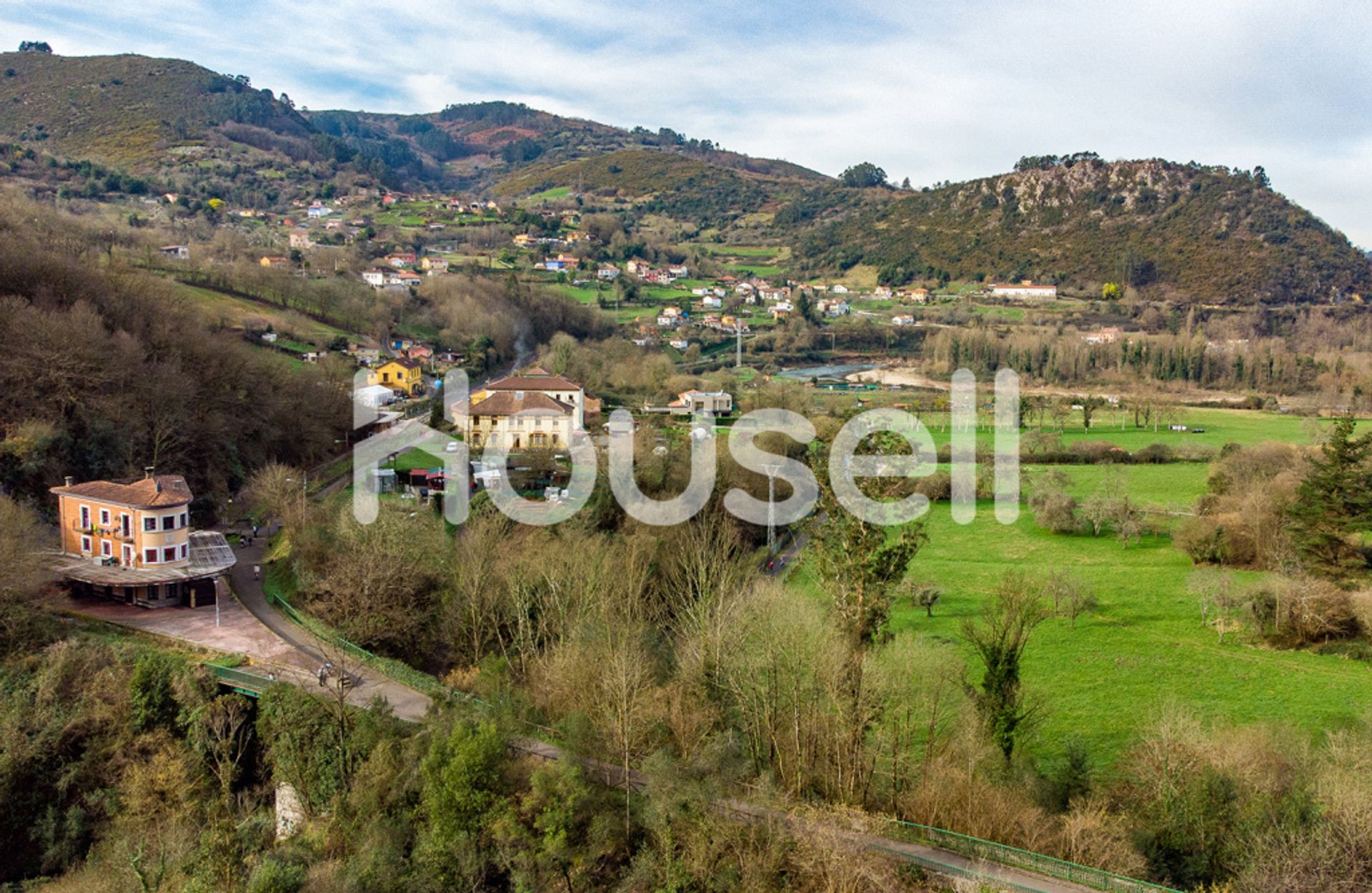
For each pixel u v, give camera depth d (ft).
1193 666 205.36
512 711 148.77
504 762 134.82
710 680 161.07
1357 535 249.96
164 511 199.62
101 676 163.94
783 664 152.97
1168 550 291.38
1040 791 141.08
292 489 263.08
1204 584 241.55
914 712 153.28
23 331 245.24
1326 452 245.24
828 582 166.50
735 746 143.02
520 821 128.77
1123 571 272.72
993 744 146.72
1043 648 216.33
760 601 175.11
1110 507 308.60
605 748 141.90
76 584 204.44
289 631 188.44
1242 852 123.85
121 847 138.21
